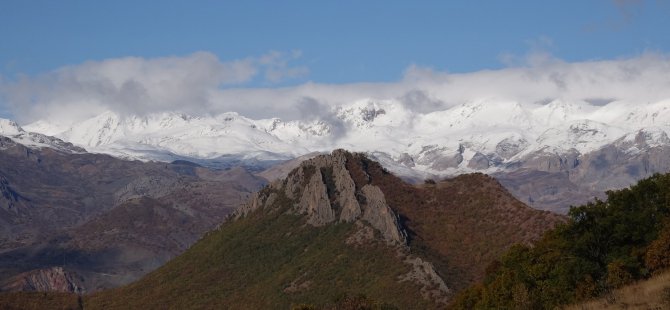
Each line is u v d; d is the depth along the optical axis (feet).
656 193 442.91
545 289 406.62
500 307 434.71
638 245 419.74
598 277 399.85
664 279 337.52
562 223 464.24
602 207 437.17
